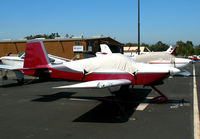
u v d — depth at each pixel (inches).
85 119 184.1
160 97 244.7
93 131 154.8
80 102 252.2
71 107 228.1
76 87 181.6
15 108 225.0
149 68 233.9
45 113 204.5
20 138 142.8
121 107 222.8
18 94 306.7
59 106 233.0
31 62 311.9
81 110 215.2
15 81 461.4
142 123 171.6
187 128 158.4
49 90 340.8
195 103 239.9
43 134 149.9
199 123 169.5
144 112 204.4
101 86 175.0
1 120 182.7
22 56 457.4
